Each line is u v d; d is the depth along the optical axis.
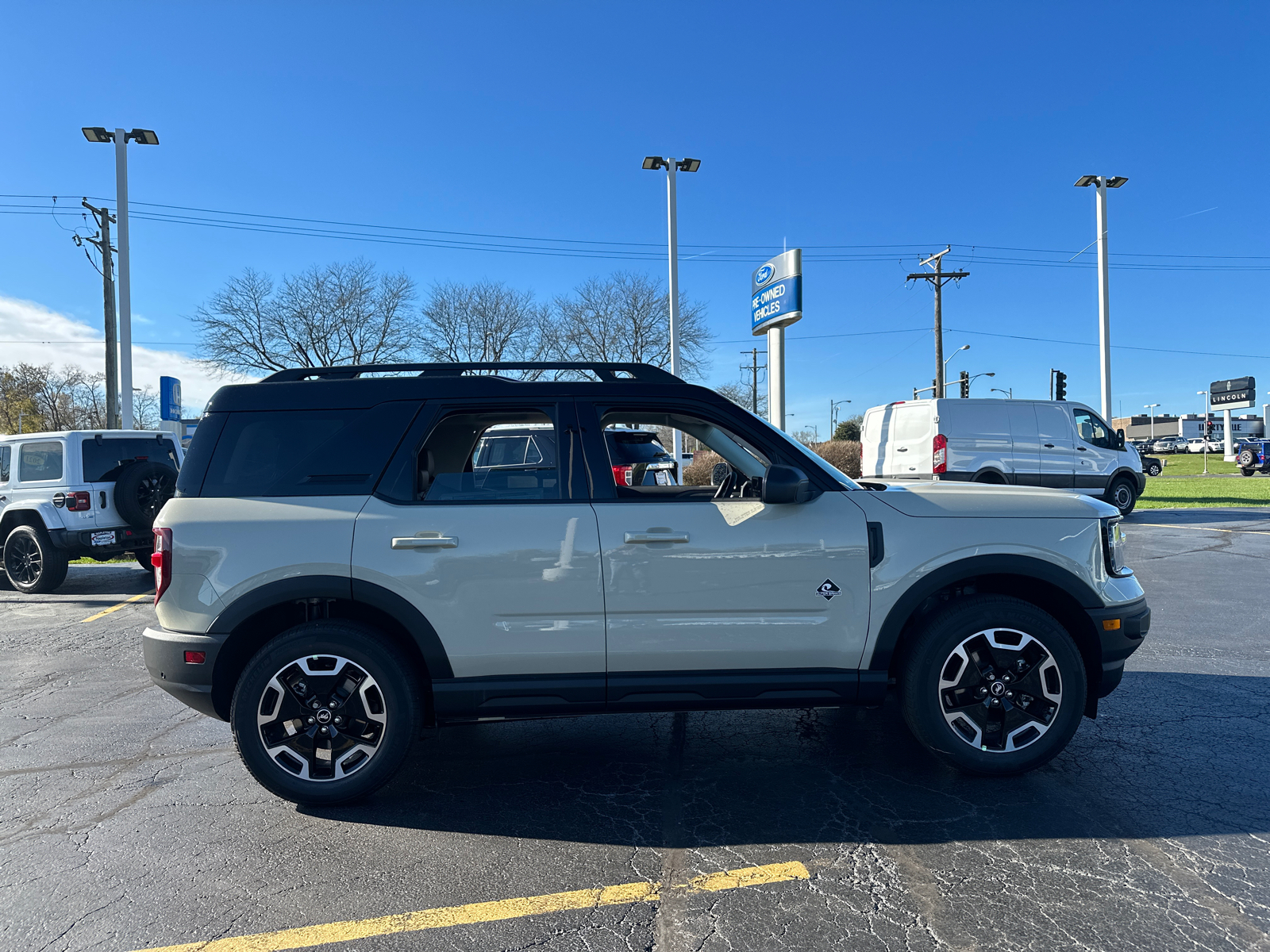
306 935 2.45
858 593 3.38
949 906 2.53
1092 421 14.80
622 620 3.32
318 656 3.29
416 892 2.69
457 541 3.30
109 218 27.61
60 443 9.37
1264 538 11.73
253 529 3.29
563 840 3.05
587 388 3.56
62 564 9.36
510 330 38.78
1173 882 2.65
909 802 3.32
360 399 3.49
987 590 3.66
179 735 4.38
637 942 2.38
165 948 2.40
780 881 2.70
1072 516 3.50
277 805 3.43
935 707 3.42
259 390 3.52
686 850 2.95
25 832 3.20
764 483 3.27
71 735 4.40
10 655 6.29
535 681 3.33
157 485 9.75
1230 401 53.22
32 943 2.43
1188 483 26.36
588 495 3.40
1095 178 22.75
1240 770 3.60
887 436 15.16
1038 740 3.43
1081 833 3.01
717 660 3.36
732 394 43.25
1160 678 5.08
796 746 4.06
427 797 3.49
